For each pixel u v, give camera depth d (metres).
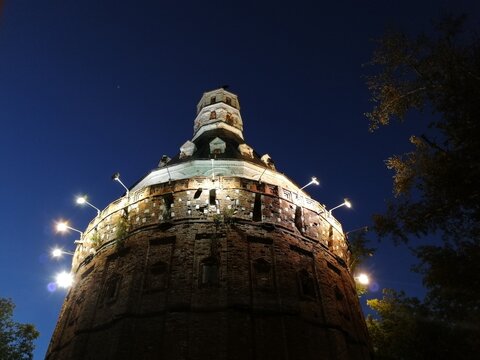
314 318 25.41
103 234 31.30
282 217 29.84
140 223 29.36
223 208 29.00
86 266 30.92
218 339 22.28
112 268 28.25
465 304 21.14
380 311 33.78
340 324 26.70
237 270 25.62
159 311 23.89
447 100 18.19
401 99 20.72
